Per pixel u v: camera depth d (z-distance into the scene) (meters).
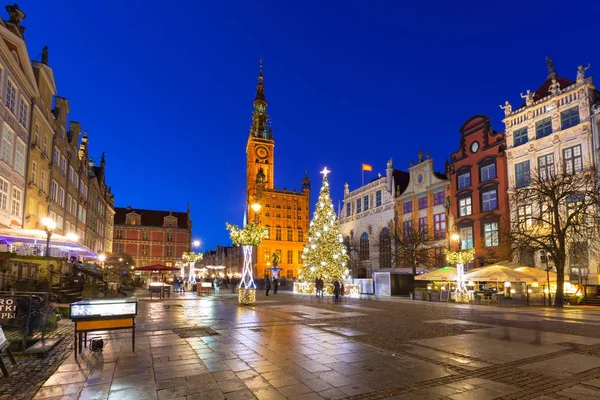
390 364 8.13
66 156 37.44
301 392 6.34
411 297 32.12
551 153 33.88
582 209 26.36
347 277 36.19
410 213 50.47
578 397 6.15
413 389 6.52
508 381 6.99
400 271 39.94
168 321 14.88
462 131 43.12
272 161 105.19
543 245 25.02
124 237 88.69
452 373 7.47
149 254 89.94
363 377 7.18
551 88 34.81
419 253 42.22
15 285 16.09
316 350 9.49
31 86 26.72
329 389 6.49
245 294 22.75
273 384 6.75
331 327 13.47
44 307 9.91
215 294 36.59
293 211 99.94
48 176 31.59
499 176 38.09
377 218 56.97
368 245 58.94
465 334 12.08
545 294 27.11
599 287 27.75
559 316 17.83
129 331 12.38
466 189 41.56
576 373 7.51
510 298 25.78
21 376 7.21
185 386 6.63
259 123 107.62
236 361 8.34
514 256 34.09
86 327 8.92
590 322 15.41
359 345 10.14
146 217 92.94
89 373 7.43
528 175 35.22
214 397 6.10
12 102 23.97
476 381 6.97
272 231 96.25
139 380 6.97
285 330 12.70
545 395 6.25
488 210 38.97
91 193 52.09
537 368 7.87
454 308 22.28
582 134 31.70
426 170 48.19
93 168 63.56
